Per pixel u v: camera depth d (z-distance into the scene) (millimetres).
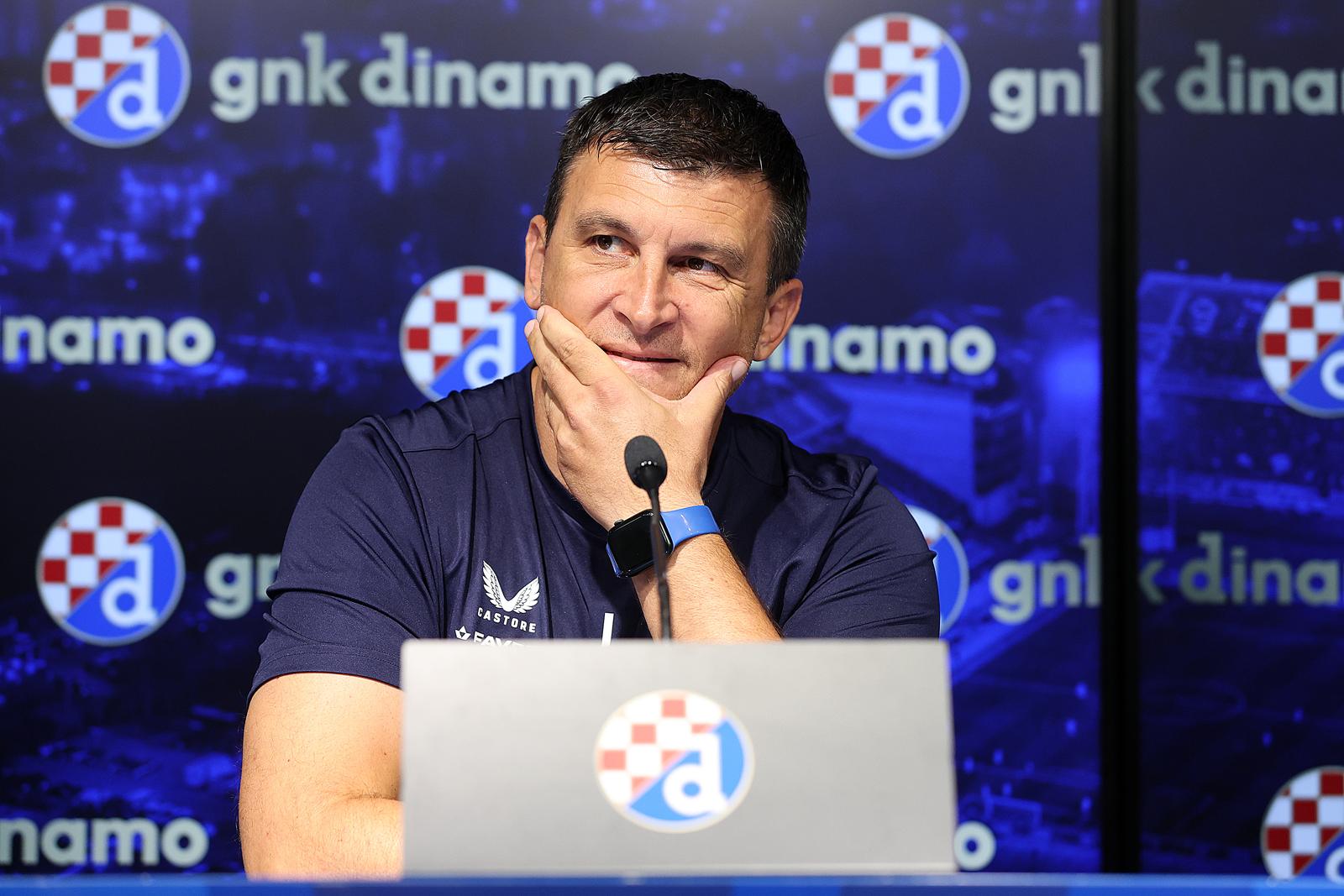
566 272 3389
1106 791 6031
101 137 5887
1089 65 6090
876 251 6039
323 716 2986
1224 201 6094
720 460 3715
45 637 5820
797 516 3691
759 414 6012
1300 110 6109
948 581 6031
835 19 6055
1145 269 6078
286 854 2771
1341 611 6086
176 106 5910
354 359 5938
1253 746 6070
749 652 2078
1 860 5770
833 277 6031
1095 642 6051
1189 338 6086
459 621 3363
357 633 3133
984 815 6031
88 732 5816
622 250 3350
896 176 6055
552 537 3480
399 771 3066
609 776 2029
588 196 3334
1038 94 6078
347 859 2693
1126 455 6031
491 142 5984
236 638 5867
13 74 5867
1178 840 6059
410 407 5957
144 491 5859
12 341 5840
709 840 2023
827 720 2068
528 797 2018
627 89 3418
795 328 6012
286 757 2926
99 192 5879
